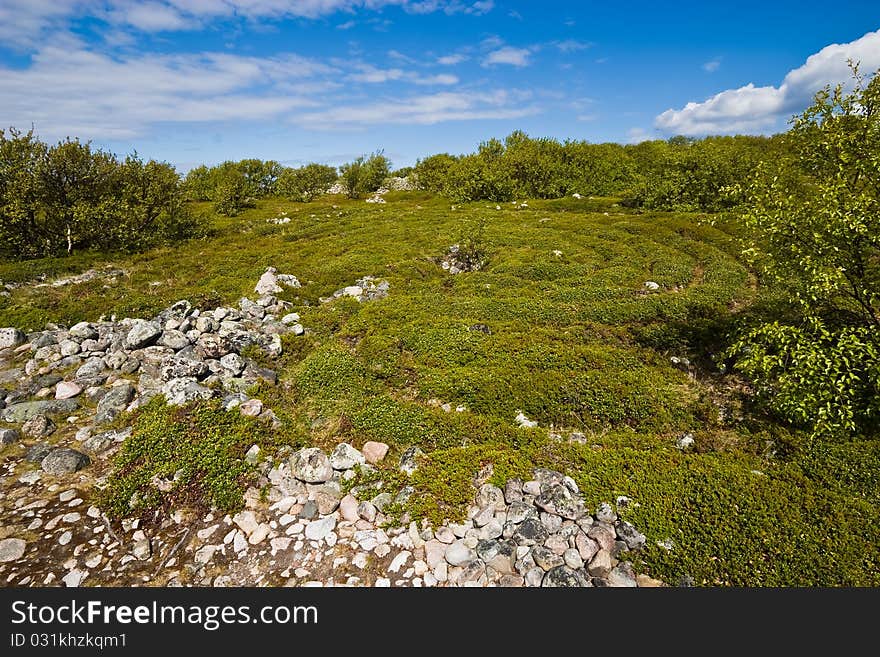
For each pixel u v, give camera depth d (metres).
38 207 27.66
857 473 9.19
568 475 9.06
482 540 7.68
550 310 18.64
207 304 19.69
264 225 41.34
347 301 20.33
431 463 9.50
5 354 14.31
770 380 12.58
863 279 9.68
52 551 7.64
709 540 7.57
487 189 54.25
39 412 11.12
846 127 10.62
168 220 34.19
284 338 16.36
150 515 8.40
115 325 15.64
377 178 80.12
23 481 9.05
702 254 27.67
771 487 8.74
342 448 9.67
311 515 8.46
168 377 12.56
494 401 12.38
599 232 33.09
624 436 10.84
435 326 17.09
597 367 14.13
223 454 9.62
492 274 24.36
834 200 9.27
